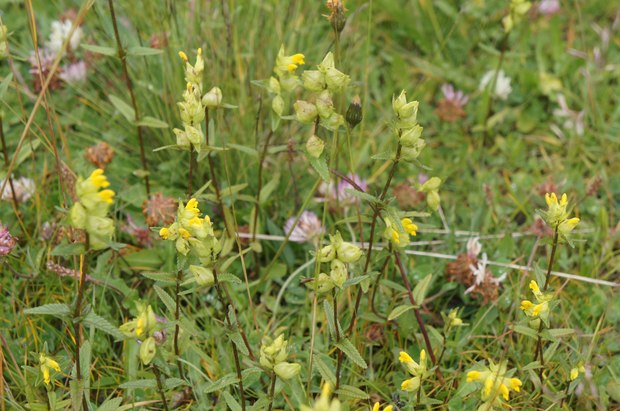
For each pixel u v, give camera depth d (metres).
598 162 1.00
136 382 0.73
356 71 1.06
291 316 0.88
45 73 0.98
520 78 1.06
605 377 0.83
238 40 1.01
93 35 1.01
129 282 0.89
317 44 1.07
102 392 0.82
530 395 0.81
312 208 0.94
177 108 0.95
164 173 0.96
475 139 1.04
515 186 0.98
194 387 0.81
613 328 0.86
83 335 0.83
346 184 0.93
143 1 1.01
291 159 0.90
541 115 1.05
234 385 0.81
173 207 0.88
